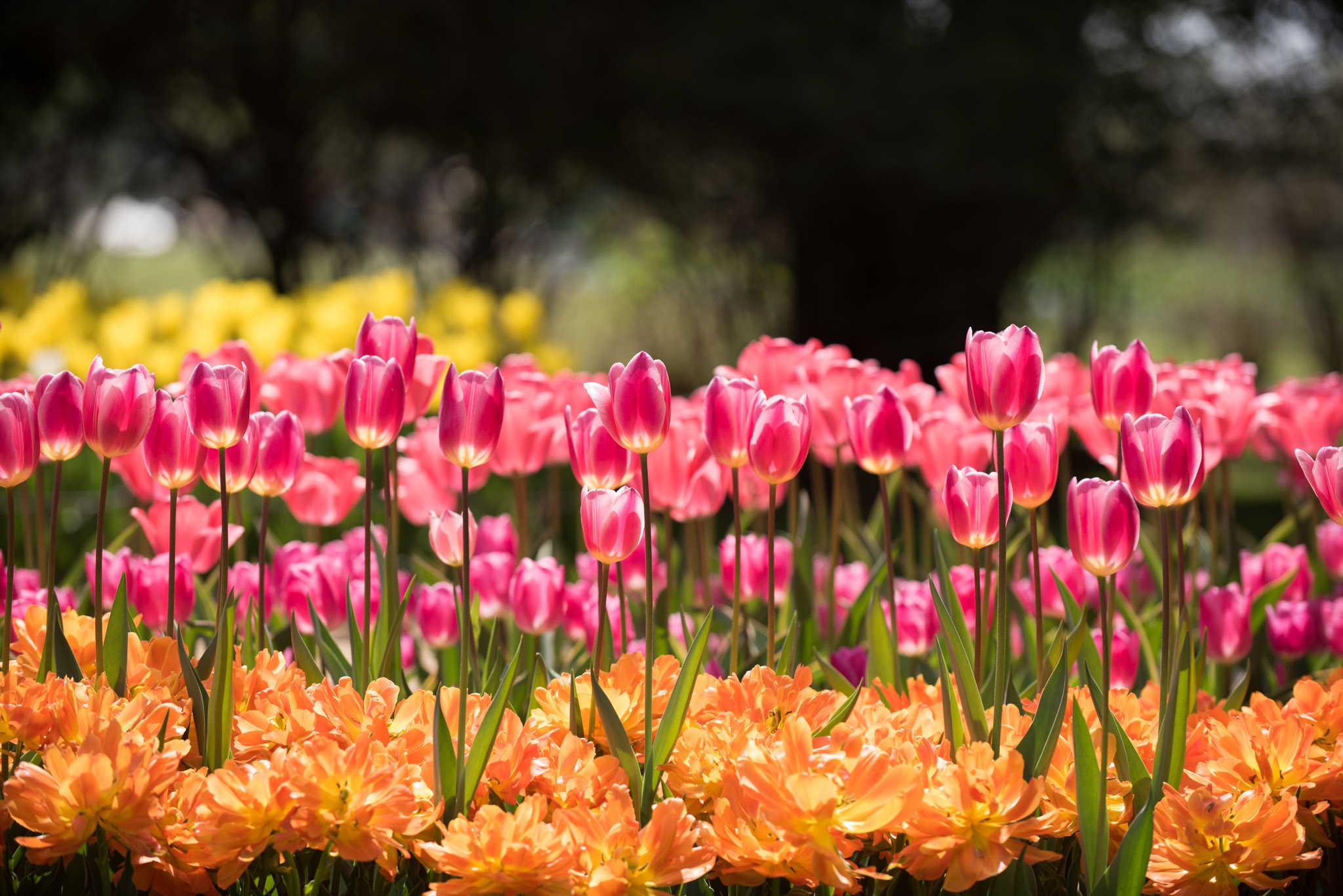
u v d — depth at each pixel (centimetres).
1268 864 133
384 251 1452
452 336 668
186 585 194
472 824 126
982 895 134
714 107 1080
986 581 183
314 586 203
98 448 145
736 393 149
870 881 142
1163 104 1078
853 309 1256
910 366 239
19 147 1174
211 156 1292
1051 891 141
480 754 132
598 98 1130
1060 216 1169
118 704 140
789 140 1130
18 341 564
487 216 1268
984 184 1057
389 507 173
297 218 1297
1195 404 202
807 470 477
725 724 146
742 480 259
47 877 135
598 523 137
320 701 147
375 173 1330
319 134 1271
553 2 1093
